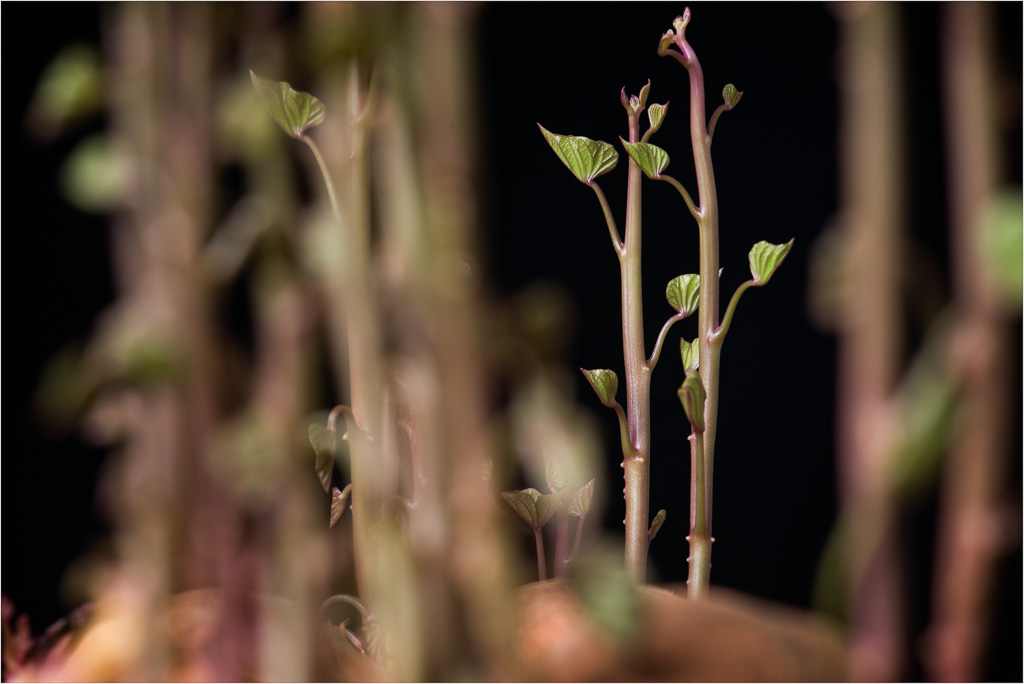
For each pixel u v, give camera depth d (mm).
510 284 862
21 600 872
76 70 557
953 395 500
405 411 575
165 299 529
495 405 514
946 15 508
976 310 496
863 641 511
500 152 865
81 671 551
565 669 542
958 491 510
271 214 537
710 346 622
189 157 535
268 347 533
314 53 513
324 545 526
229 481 524
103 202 554
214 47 536
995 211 478
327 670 548
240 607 527
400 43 507
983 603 510
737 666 542
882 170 504
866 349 506
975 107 501
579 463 515
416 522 517
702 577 610
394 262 521
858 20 505
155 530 527
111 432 538
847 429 509
